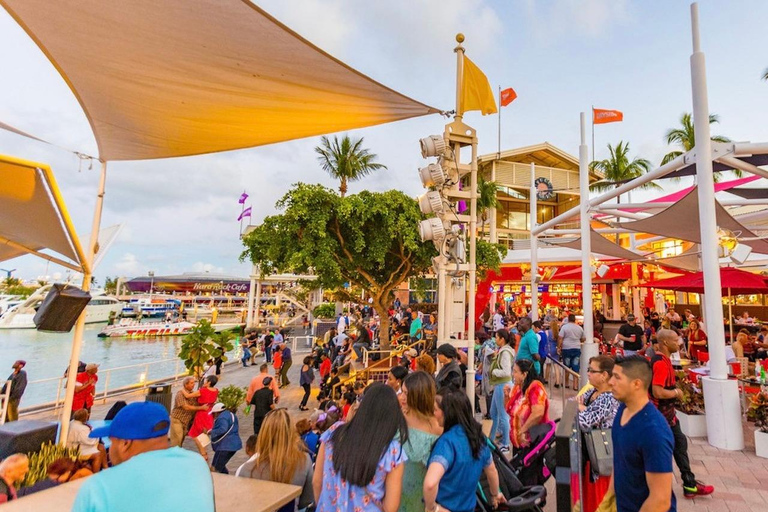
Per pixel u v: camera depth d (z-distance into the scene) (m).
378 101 4.64
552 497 4.51
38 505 1.89
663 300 23.00
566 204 33.38
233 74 4.22
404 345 14.28
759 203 10.70
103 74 4.29
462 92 6.05
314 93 4.52
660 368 4.41
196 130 5.39
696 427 6.56
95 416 11.59
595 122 14.20
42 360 30.78
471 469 2.48
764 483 4.79
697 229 10.49
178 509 1.50
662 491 2.18
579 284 25.03
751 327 16.36
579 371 10.52
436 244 6.21
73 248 4.96
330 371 13.18
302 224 13.89
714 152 7.13
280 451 3.39
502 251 18.55
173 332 45.72
